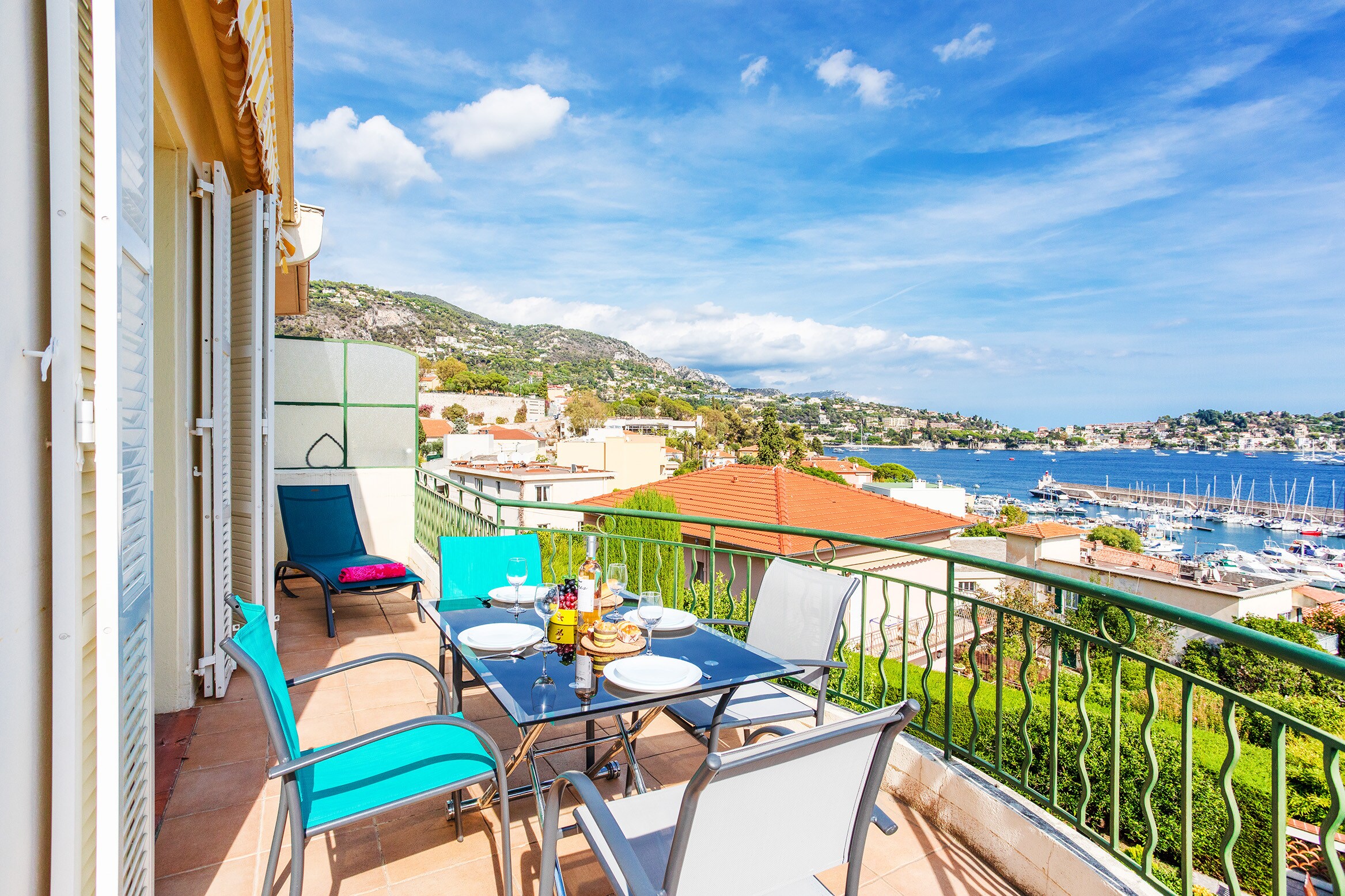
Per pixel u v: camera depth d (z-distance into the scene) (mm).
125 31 1262
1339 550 72312
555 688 1866
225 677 3500
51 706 1104
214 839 2273
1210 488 126688
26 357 1027
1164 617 1658
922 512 17781
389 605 5609
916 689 8875
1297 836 7184
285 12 3289
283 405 6930
